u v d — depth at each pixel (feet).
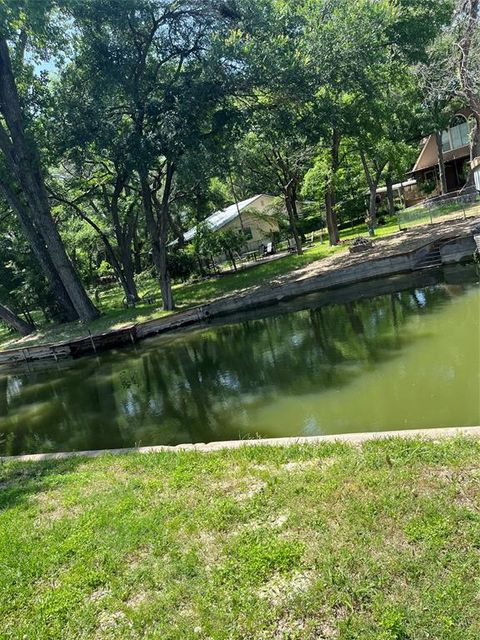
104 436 24.41
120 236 78.18
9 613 9.24
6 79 53.31
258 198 118.01
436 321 31.07
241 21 46.57
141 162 48.34
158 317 54.54
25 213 65.51
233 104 52.03
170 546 10.14
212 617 7.95
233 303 53.93
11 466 17.57
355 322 36.83
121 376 37.60
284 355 32.45
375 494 10.14
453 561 7.89
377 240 65.72
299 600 7.84
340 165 85.66
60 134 50.42
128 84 50.67
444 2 58.13
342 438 13.52
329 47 47.16
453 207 67.72
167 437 22.26
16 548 11.27
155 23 49.80
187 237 108.06
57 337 57.11
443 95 65.36
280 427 20.18
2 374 50.44
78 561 10.32
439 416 17.88
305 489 10.99
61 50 53.42
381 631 6.95
